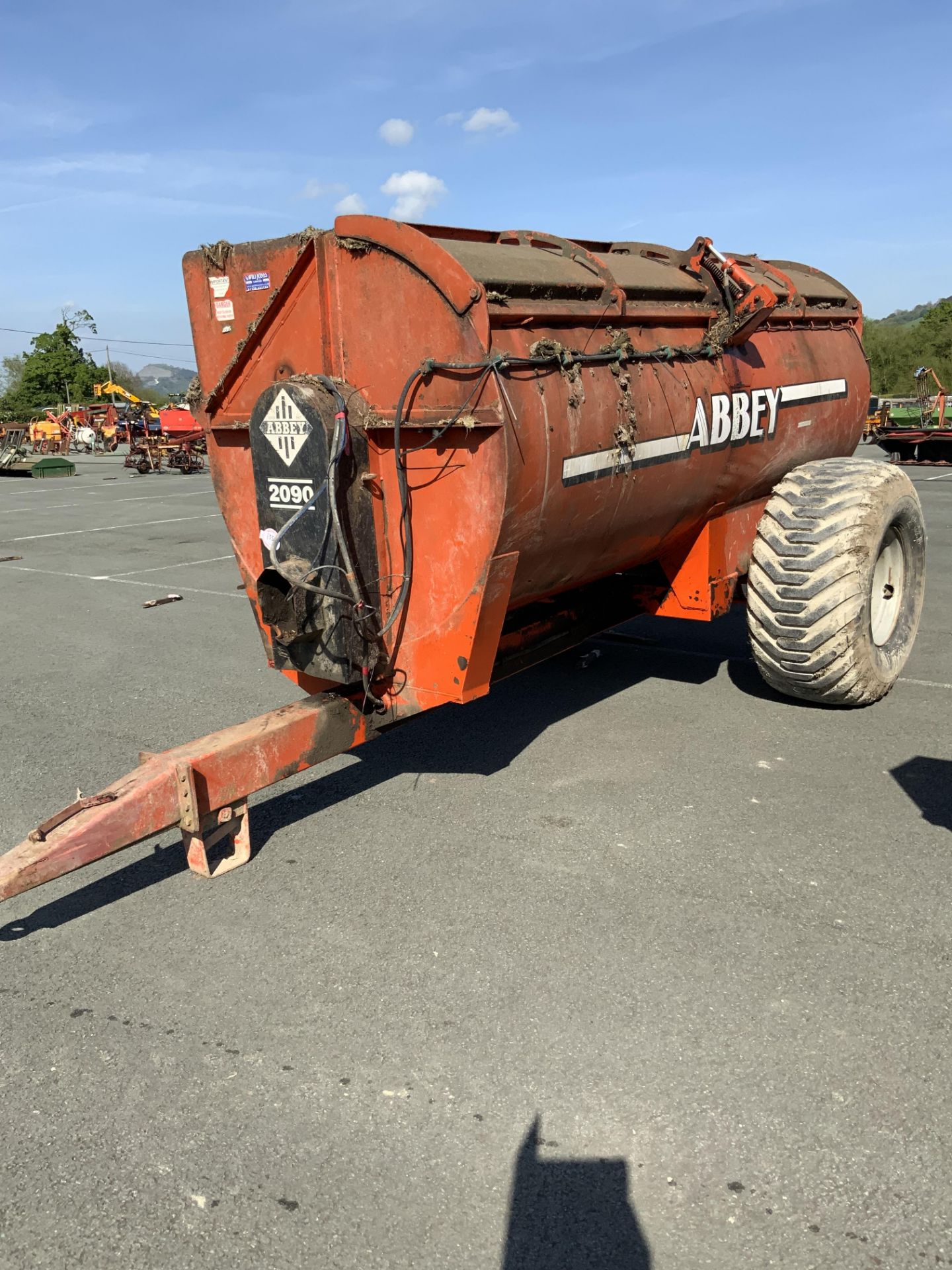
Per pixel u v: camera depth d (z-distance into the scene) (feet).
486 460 11.89
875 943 10.91
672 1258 7.18
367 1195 7.84
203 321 14.40
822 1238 7.29
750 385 17.67
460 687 12.96
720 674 21.36
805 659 16.89
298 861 13.43
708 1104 8.63
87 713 20.30
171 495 73.92
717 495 17.79
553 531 13.39
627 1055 9.27
